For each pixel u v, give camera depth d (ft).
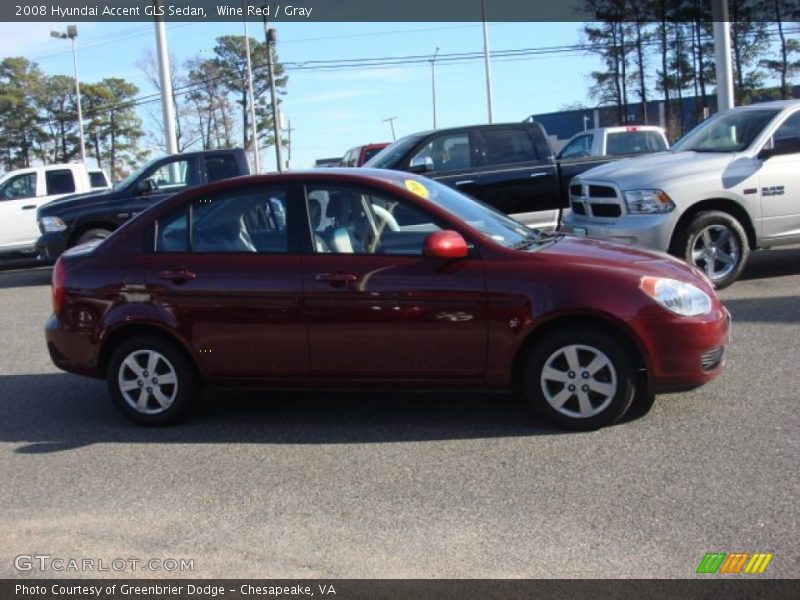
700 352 16.89
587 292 16.69
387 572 12.23
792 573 11.63
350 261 17.74
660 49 151.64
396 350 17.61
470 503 14.37
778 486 14.26
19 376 24.97
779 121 31.09
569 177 37.73
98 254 19.33
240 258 18.34
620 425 17.67
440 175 36.58
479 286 17.08
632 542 12.67
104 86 178.19
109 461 17.46
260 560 12.81
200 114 169.37
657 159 32.24
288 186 18.53
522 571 12.04
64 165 55.52
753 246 31.27
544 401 17.46
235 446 17.97
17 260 63.72
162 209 19.15
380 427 18.65
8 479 16.69
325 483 15.65
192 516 14.51
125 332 19.24
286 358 18.17
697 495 14.11
